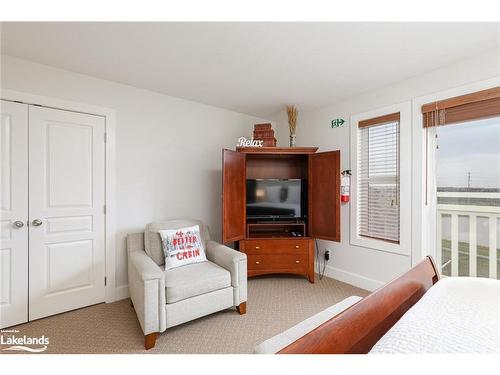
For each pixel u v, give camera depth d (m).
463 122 2.14
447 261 2.35
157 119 2.88
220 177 3.43
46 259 2.21
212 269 2.25
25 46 1.90
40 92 2.17
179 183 3.06
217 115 3.40
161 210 2.92
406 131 2.49
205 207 3.29
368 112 2.80
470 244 2.22
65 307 2.30
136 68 2.28
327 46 1.91
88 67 2.25
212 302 2.08
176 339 1.89
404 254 2.51
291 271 3.05
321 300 2.56
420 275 1.37
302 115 3.59
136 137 2.73
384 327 1.03
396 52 1.99
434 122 2.29
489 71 1.97
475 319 0.89
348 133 3.02
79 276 2.37
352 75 2.41
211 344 1.84
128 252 2.48
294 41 1.85
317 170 3.05
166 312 1.84
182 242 2.42
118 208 2.61
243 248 3.01
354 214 2.95
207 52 2.00
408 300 1.21
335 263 3.16
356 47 1.92
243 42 1.86
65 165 2.30
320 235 3.01
